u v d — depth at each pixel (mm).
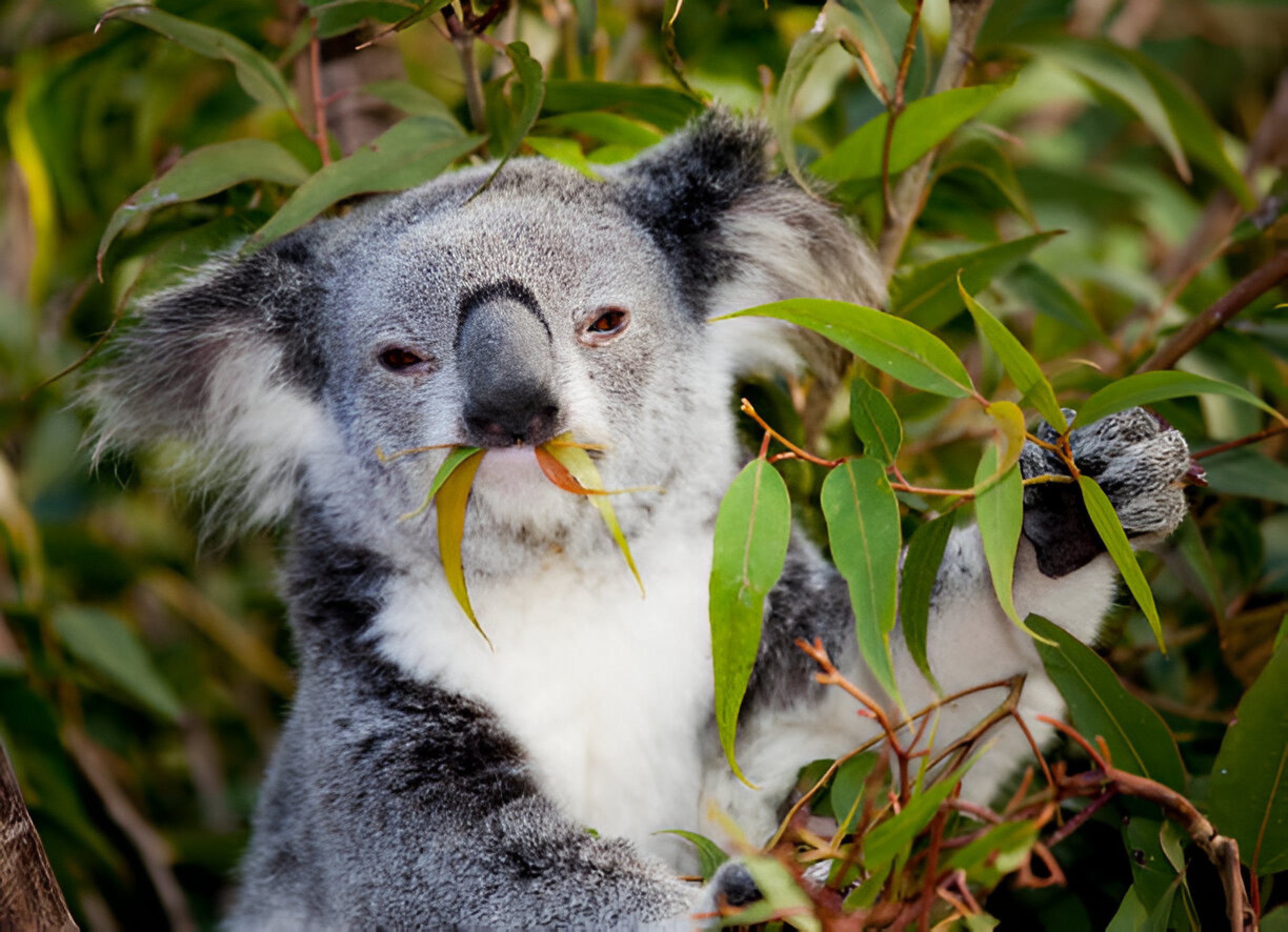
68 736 8648
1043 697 6129
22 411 9500
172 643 10117
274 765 7410
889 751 4570
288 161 6805
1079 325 7758
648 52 9031
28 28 9898
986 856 3963
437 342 6066
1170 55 11977
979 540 5938
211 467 7129
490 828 5902
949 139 7578
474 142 6539
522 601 6422
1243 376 7949
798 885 4301
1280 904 5957
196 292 6711
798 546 6750
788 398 7336
